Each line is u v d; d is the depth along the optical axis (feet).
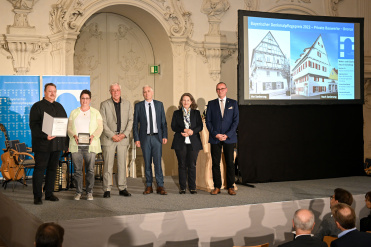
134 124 20.12
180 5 27.89
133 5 26.61
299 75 24.22
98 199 18.66
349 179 24.88
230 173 20.06
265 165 23.66
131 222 15.70
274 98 23.62
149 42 29.89
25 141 23.56
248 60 23.03
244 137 23.16
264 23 23.41
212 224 17.13
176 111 20.39
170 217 16.35
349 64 25.45
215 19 28.81
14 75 23.32
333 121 25.35
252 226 17.88
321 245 10.84
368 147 34.24
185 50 28.12
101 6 25.86
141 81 29.76
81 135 17.94
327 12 31.17
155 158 20.07
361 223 15.94
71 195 19.60
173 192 20.51
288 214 18.61
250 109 23.31
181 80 28.04
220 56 28.99
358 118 26.00
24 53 24.52
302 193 20.45
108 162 19.11
